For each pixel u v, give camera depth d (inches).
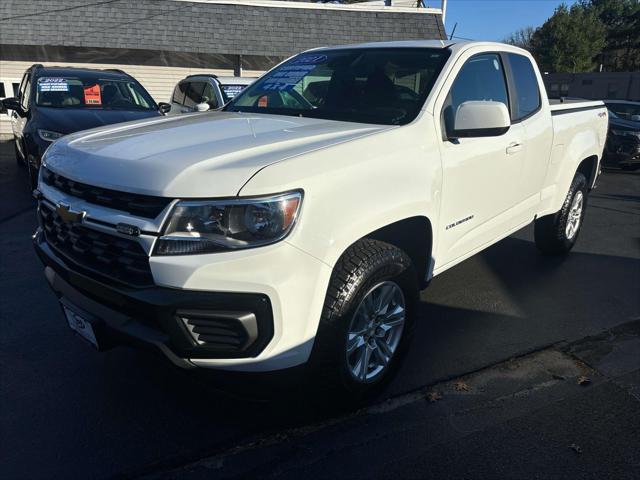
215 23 619.8
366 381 113.8
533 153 167.6
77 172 100.7
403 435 110.8
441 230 128.7
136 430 110.4
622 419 117.7
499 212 157.5
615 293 188.1
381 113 129.5
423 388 127.7
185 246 85.5
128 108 318.3
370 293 109.0
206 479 98.0
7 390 122.6
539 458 105.2
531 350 147.3
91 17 595.2
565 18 1815.9
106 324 95.9
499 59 157.8
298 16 642.8
